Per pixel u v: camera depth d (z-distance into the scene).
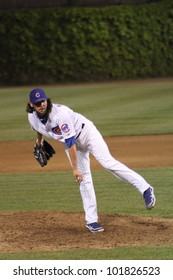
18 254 23.45
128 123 58.84
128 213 29.28
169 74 117.06
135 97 80.25
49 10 112.75
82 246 24.31
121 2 123.75
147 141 50.19
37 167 42.41
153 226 26.80
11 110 72.12
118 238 25.22
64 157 45.56
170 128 55.38
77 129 24.95
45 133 25.17
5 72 112.31
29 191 35.00
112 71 114.44
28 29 112.06
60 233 26.02
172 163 41.75
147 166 41.03
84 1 122.81
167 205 30.58
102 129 56.16
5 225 27.14
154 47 116.12
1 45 112.12
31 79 112.75
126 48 114.81
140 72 115.62
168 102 73.38
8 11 112.25
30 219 28.06
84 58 113.50
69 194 33.84
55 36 112.44
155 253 23.19
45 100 24.17
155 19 116.19
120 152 46.25
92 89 95.94
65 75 113.31
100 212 29.41
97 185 35.72
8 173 40.78
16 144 51.47
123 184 35.81
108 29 113.94
